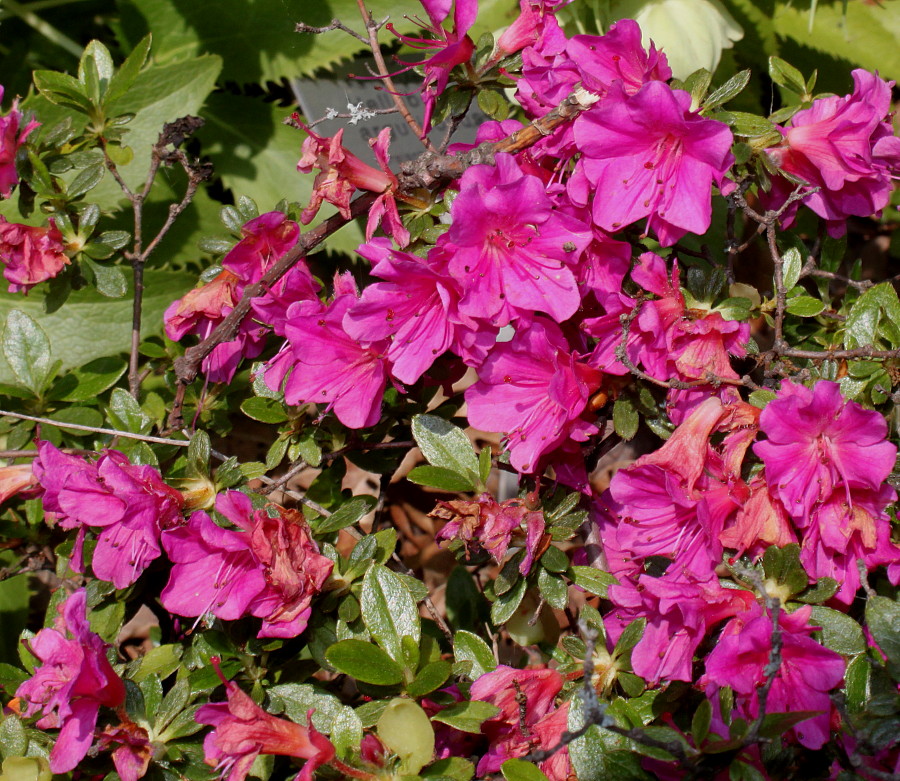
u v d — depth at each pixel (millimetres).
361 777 613
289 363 671
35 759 640
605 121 631
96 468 657
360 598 649
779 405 611
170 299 835
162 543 661
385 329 638
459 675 652
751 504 630
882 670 622
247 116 873
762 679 601
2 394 743
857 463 617
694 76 673
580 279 661
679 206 640
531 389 655
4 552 742
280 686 654
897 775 588
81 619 620
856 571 636
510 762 614
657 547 640
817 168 670
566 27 836
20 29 902
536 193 624
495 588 656
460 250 631
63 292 724
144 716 644
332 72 873
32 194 720
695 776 599
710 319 646
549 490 672
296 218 735
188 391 756
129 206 840
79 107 733
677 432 633
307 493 721
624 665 649
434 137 838
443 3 669
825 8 873
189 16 864
